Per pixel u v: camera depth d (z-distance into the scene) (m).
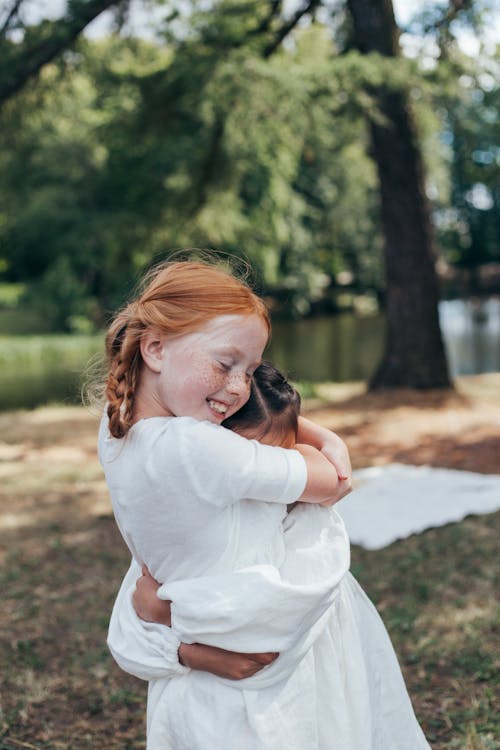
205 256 2.01
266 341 1.80
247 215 20.48
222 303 1.73
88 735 3.28
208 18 10.05
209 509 1.71
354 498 6.50
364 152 13.00
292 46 12.29
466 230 53.62
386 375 11.57
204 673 1.78
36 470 7.98
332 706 1.83
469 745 2.93
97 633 4.26
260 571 1.71
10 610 4.57
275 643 1.72
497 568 4.85
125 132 12.62
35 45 9.88
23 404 14.02
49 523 6.24
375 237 39.06
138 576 2.03
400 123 11.04
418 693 3.46
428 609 4.32
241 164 13.03
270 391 1.93
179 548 1.75
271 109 9.29
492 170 12.20
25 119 11.17
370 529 5.72
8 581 5.02
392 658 2.03
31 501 6.89
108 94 11.76
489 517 5.89
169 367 1.75
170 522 1.73
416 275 11.33
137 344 1.79
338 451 1.96
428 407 10.29
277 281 33.16
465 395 10.94
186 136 12.69
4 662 3.93
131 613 1.91
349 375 17.95
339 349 23.86
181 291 1.74
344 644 1.90
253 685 1.73
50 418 11.05
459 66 9.99
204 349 1.73
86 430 10.03
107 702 3.55
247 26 11.18
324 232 36.62
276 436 1.88
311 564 1.83
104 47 10.97
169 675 1.80
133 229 15.23
